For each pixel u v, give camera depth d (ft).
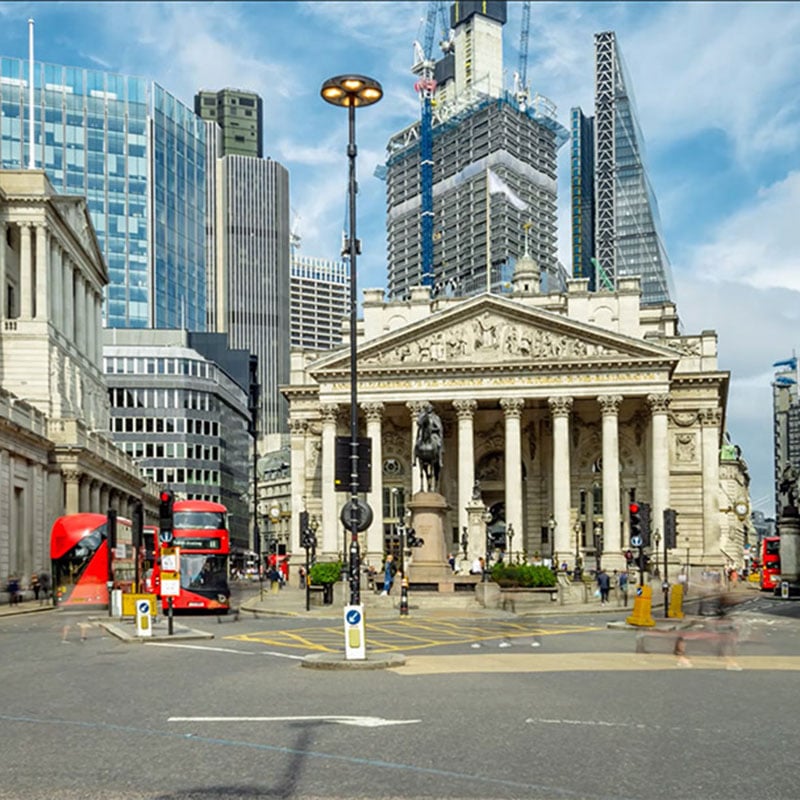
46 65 639.76
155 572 182.39
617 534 321.73
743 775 43.16
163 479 522.06
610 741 50.57
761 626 150.61
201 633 128.36
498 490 368.48
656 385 324.39
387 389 337.72
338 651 104.58
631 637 124.77
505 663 90.12
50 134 635.66
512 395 331.57
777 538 310.24
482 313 337.52
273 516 417.90
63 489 284.41
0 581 231.71
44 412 303.68
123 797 39.73
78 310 370.53
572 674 81.25
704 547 349.20
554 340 332.39
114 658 99.66
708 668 86.43
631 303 355.36
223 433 561.43
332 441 342.03
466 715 58.65
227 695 68.69
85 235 379.76
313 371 341.82
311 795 39.63
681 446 356.59
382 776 42.73
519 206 433.07
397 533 363.15
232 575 507.71
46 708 64.23
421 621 159.33
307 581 196.75
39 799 39.55
